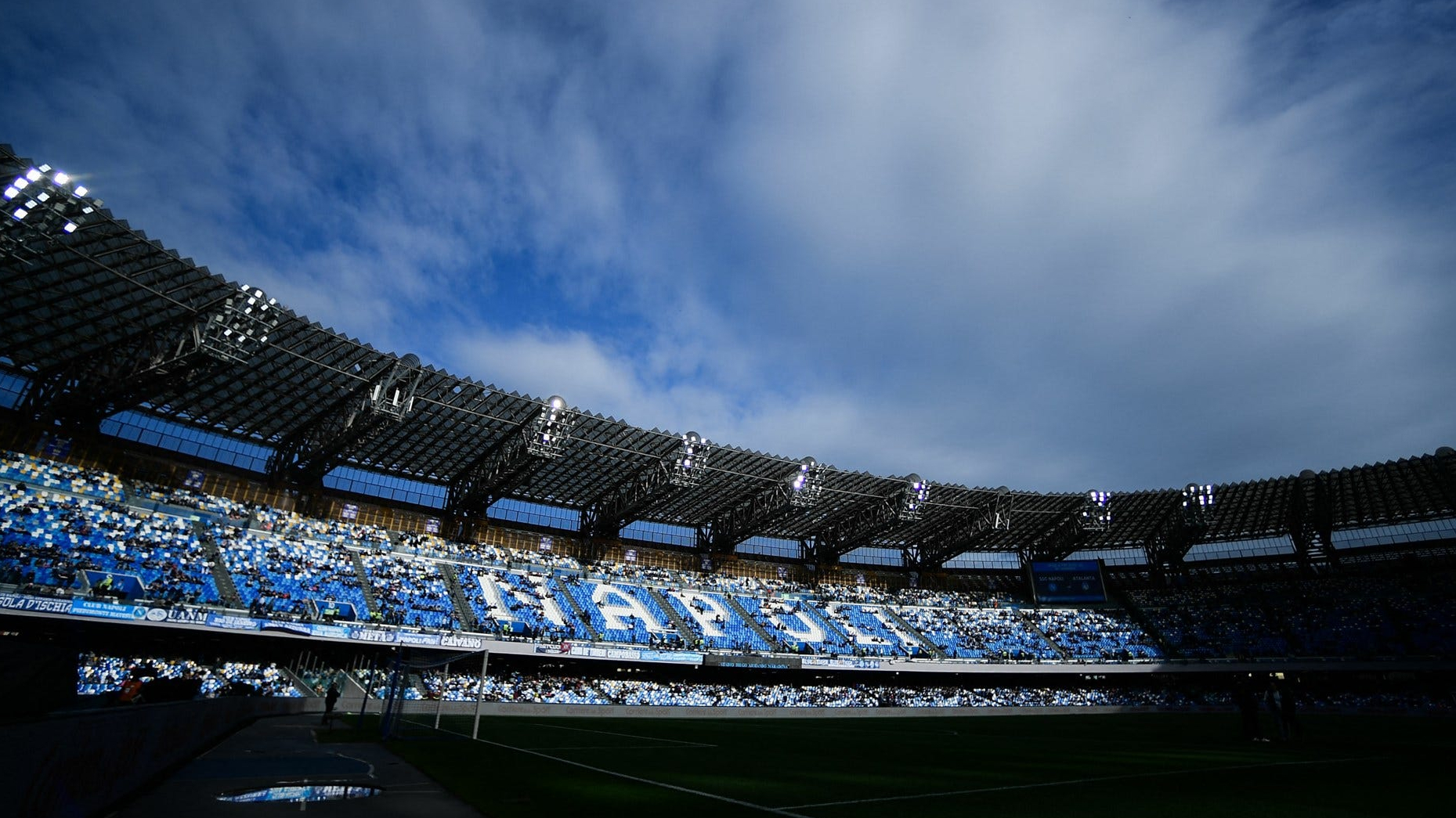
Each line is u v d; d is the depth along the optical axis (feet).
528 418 165.68
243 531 153.69
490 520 205.87
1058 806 45.32
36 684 36.19
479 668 162.40
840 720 172.86
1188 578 262.67
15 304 113.91
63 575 116.26
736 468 202.28
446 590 171.73
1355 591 229.86
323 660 146.51
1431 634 203.31
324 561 159.74
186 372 125.90
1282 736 94.53
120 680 115.03
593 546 219.41
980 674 222.28
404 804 37.81
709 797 45.80
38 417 135.23
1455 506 207.92
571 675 175.83
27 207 90.68
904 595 260.62
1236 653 222.48
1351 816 40.93
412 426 165.48
